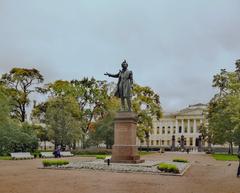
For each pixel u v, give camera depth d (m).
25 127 59.59
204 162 44.12
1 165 32.56
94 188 17.20
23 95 69.62
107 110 70.88
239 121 56.34
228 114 65.31
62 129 61.97
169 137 151.25
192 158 56.41
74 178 21.42
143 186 18.31
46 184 18.53
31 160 41.03
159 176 23.67
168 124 152.38
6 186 17.61
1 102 52.22
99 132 67.88
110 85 73.75
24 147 55.00
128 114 30.56
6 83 70.31
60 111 62.50
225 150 108.12
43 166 29.78
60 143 62.97
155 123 154.12
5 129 52.47
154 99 75.62
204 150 110.38
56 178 21.39
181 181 21.16
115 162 30.39
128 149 30.33
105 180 20.58
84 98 73.69
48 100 68.94
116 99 71.19
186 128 149.12
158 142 152.62
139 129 70.75
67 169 27.66
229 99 60.94
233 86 61.47
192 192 16.61
